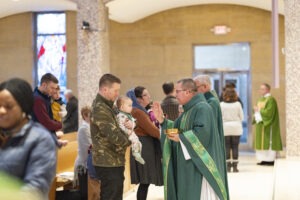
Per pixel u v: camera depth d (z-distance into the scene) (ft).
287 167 23.49
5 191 5.47
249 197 22.58
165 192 15.29
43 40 42.32
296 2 25.76
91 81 28.84
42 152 7.97
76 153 21.88
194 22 40.63
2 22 42.60
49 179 7.97
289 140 26.03
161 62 41.32
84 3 28.68
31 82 42.39
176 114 21.12
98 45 28.68
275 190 18.54
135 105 19.04
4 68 42.78
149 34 41.39
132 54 41.70
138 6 37.04
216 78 40.98
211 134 14.71
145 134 18.90
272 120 32.45
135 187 24.36
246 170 30.63
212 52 40.88
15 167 7.84
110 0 28.68
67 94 31.14
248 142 40.37
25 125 8.07
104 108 14.56
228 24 40.04
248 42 39.91
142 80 41.68
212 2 39.50
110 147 14.76
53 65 42.24
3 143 8.01
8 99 7.88
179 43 41.01
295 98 25.88
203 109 14.67
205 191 14.58
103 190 14.87
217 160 14.71
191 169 14.52
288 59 25.96
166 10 41.04
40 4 38.50
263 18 39.47
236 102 29.99
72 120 30.14
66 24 41.83
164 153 15.34
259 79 39.81
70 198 18.15
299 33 25.76
